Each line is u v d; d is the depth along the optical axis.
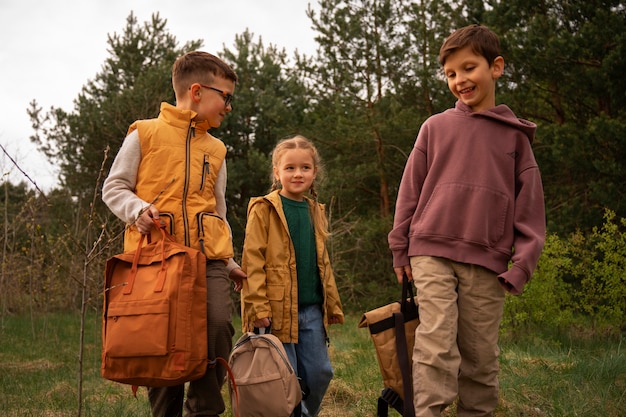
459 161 3.15
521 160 3.20
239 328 10.26
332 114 15.97
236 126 17.39
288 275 3.40
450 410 3.72
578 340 7.14
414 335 3.20
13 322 11.16
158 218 2.85
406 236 3.22
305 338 3.45
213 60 3.16
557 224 10.16
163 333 2.64
